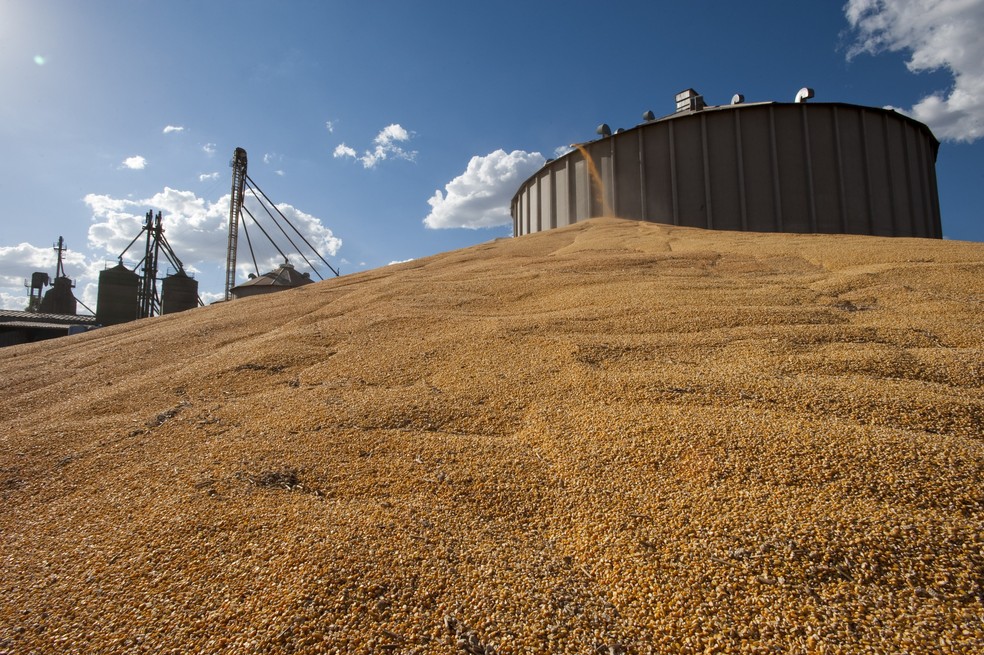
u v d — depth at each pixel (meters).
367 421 4.62
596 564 2.74
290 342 7.43
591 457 3.73
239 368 6.51
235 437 4.52
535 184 30.97
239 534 3.08
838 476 3.17
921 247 10.09
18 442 4.85
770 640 2.20
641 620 2.36
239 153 53.28
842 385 4.46
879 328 5.90
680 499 3.15
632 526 2.97
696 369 5.20
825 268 9.48
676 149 24.64
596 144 26.91
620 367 5.43
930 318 6.14
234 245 52.31
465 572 2.70
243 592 2.61
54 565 2.95
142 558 2.93
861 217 23.19
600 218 23.66
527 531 3.06
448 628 2.35
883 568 2.48
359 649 2.24
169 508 3.43
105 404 5.80
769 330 6.12
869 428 3.70
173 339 9.01
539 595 2.53
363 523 3.12
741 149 23.56
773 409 4.19
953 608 2.26
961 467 3.13
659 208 24.88
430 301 9.45
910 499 2.91
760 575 2.51
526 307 8.57
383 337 7.38
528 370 5.57
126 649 2.32
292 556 2.84
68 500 3.73
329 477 3.71
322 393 5.47
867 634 2.18
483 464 3.79
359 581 2.63
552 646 2.25
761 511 2.95
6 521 3.52
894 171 24.09
